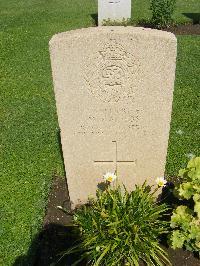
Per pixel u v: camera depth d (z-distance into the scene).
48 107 1.59
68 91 0.90
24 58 2.04
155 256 0.90
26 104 1.62
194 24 2.51
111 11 2.44
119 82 0.89
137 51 0.84
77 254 0.98
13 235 1.02
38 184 1.18
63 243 1.01
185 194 0.92
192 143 1.33
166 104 0.91
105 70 0.87
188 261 0.95
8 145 1.36
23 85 1.78
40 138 1.39
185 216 0.92
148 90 0.90
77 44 0.84
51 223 1.07
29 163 1.27
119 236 0.90
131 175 1.06
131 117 0.94
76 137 0.98
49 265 0.96
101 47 0.84
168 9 2.41
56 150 1.32
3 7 2.97
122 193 1.10
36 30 2.42
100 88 0.90
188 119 1.47
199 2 2.99
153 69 0.86
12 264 0.95
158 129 0.96
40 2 3.06
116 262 0.88
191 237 0.90
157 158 1.02
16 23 2.58
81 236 0.96
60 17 2.67
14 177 1.21
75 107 0.93
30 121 1.50
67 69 0.87
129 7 2.43
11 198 1.13
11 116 1.54
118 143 0.99
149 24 2.50
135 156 1.02
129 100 0.92
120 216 0.91
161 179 0.99
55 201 1.13
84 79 0.89
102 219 0.92
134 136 0.98
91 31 0.84
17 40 2.27
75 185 1.08
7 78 1.84
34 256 0.97
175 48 0.83
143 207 0.93
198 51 2.06
